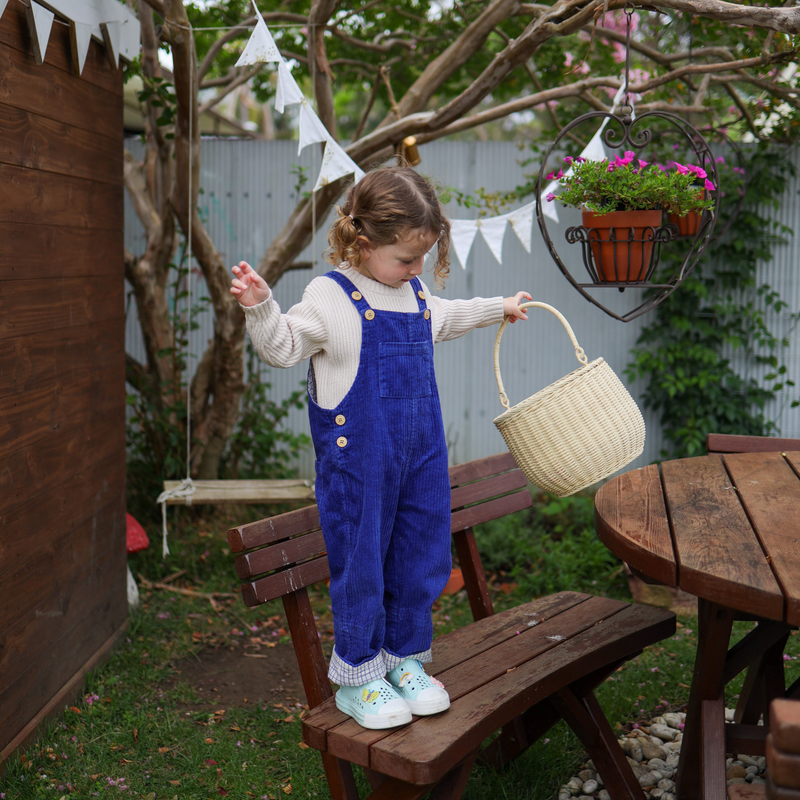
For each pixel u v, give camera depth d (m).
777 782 0.93
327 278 1.72
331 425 1.68
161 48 4.39
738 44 4.39
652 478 2.19
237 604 3.81
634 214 2.56
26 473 2.43
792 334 5.00
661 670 3.10
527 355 5.28
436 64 3.96
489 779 2.38
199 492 3.83
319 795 2.32
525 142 5.17
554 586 3.92
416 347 1.71
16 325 2.35
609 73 4.99
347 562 1.67
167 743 2.62
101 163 3.05
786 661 3.15
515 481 2.64
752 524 1.76
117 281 3.26
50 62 2.56
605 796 2.32
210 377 4.91
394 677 1.75
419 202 1.61
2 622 2.29
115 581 3.29
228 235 5.30
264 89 5.62
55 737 2.58
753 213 4.86
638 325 5.12
